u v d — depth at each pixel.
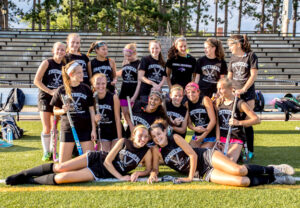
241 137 4.11
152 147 3.76
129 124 4.53
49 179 3.35
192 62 5.27
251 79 4.62
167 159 3.74
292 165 4.24
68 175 3.37
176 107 4.45
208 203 2.91
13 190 3.23
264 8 36.25
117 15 32.78
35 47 19.38
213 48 4.99
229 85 4.08
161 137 3.60
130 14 32.62
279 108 7.70
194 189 3.26
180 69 5.25
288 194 3.12
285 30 21.31
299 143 5.62
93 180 3.55
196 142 4.39
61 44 4.50
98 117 4.05
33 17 31.80
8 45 19.33
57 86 4.58
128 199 3.00
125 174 3.71
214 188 3.29
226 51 18.67
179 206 2.84
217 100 4.25
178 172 3.98
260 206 2.84
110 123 4.33
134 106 4.51
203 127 4.36
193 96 4.30
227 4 35.03
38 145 5.44
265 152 4.98
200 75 5.20
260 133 6.56
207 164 3.59
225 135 4.17
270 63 17.41
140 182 3.50
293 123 7.74
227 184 3.37
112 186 3.36
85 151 4.04
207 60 5.10
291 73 16.08
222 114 4.17
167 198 3.02
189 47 19.69
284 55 18.61
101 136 4.35
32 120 8.20
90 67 5.04
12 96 7.91
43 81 4.56
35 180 3.41
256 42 20.84
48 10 32.06
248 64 4.74
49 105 4.51
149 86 5.25
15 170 3.95
